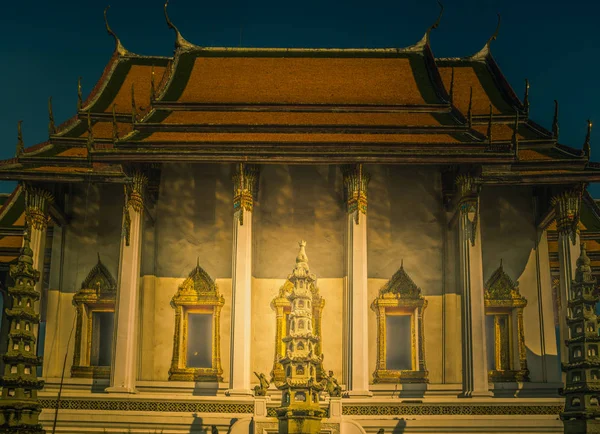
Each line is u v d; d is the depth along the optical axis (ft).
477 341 124.26
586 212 152.05
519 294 139.54
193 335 137.69
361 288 126.72
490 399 119.44
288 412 95.71
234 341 125.08
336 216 140.26
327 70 153.89
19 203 151.74
